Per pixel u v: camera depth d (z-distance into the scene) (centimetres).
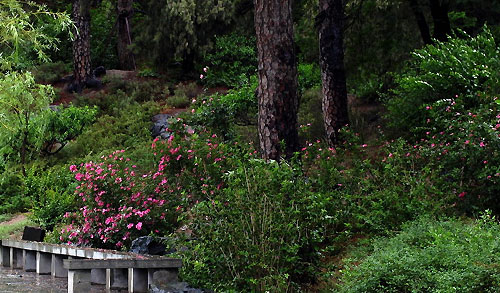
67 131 2069
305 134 1638
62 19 1248
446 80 1265
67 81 2689
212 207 770
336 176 985
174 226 1056
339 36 1420
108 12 3031
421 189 893
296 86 1081
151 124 2202
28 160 1975
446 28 1753
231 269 734
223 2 2530
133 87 2578
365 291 632
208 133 1133
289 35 1075
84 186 1116
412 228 781
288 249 715
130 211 1050
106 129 2184
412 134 1355
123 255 898
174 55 2605
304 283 753
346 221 907
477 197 931
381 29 1769
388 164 965
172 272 828
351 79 1886
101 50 3084
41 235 1170
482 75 1209
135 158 1633
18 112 1891
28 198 1429
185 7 2473
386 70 1827
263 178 753
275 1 1066
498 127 965
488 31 1359
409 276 615
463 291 570
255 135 1639
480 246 646
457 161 988
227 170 945
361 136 1470
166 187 1064
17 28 1193
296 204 747
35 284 949
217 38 2622
